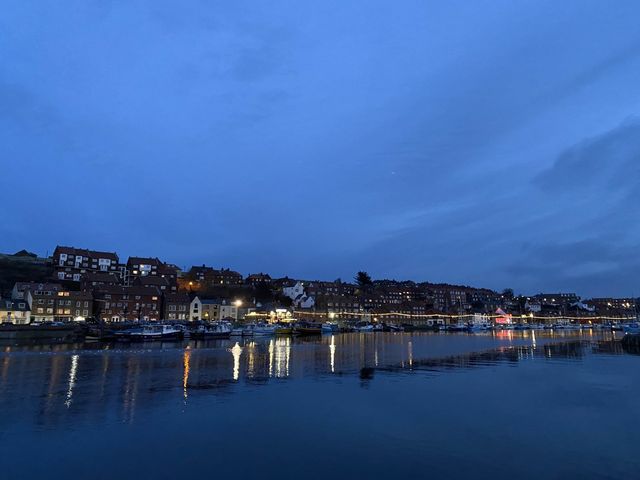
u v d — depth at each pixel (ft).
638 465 51.93
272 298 604.90
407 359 161.68
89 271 520.01
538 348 218.38
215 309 481.05
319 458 54.19
